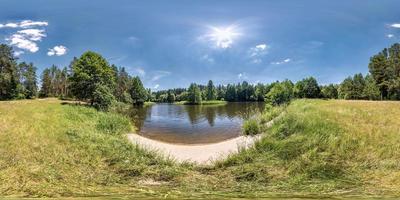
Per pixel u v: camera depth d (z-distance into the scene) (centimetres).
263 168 1088
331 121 1672
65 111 2722
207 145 2023
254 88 14638
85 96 4744
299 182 929
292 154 1206
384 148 1195
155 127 3538
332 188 849
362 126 1562
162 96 15562
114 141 1562
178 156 1530
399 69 7388
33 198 746
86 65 4825
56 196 773
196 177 1048
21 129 1642
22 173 964
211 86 14775
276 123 1952
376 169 1005
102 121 2430
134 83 10962
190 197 769
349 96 8288
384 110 2397
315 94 8706
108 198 751
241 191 852
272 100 4812
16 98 7462
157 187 916
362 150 1197
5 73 7206
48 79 10400
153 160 1265
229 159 1248
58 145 1388
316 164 1055
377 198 726
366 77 8844
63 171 1048
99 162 1202
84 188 874
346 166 1045
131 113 5569
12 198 746
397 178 898
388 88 7138
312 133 1447
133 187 909
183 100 15212
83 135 1619
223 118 4794
